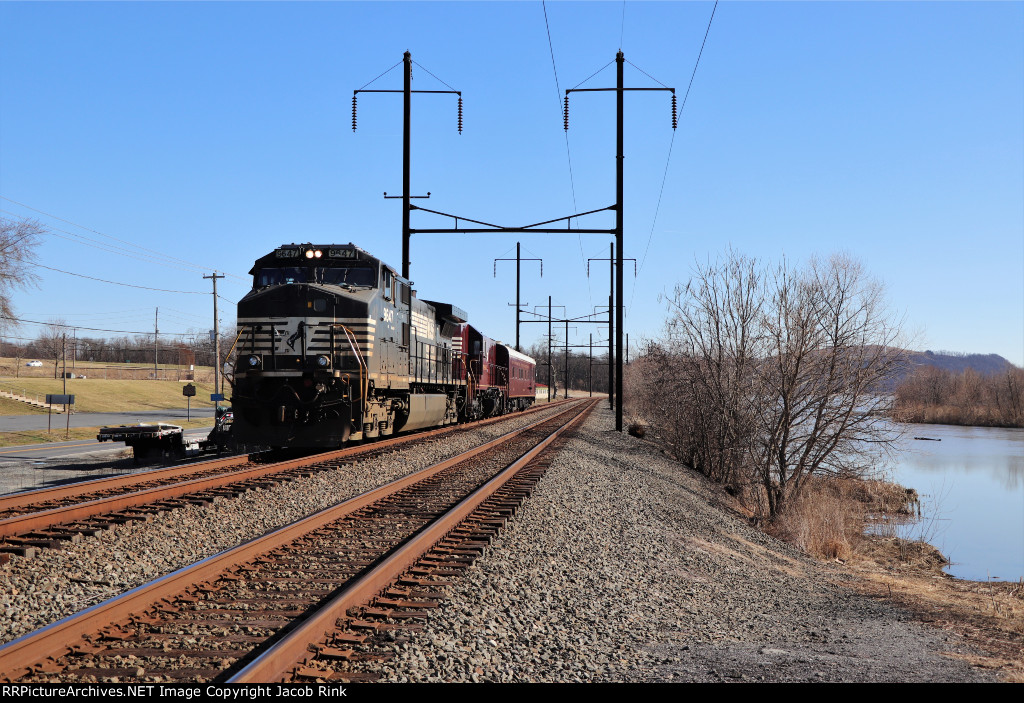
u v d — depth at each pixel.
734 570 12.05
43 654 4.98
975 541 23.86
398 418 21.47
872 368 22.27
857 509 27.73
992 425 82.44
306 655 5.12
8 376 71.75
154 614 6.05
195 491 11.95
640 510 14.64
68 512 9.40
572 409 57.59
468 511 10.91
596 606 7.87
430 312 24.47
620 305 33.03
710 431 27.42
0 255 39.19
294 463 15.32
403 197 25.84
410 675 5.02
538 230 25.61
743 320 25.16
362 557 8.20
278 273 17.91
